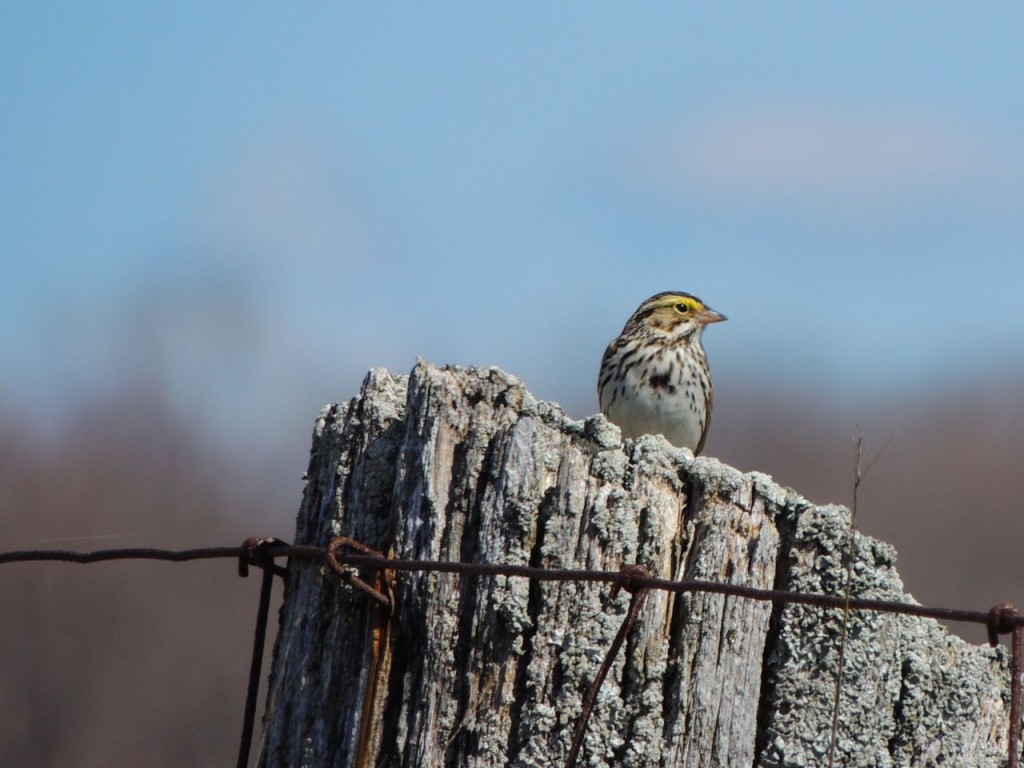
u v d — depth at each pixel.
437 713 8.43
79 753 20.33
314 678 8.73
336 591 8.78
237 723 20.88
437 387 8.76
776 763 8.41
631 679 8.38
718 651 8.42
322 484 9.16
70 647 21.36
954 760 8.70
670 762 8.32
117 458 26.41
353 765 8.48
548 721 8.30
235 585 22.97
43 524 24.52
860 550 8.66
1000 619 7.91
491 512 8.54
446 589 8.52
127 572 22.72
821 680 8.48
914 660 8.66
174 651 21.38
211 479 26.50
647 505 8.59
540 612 8.43
